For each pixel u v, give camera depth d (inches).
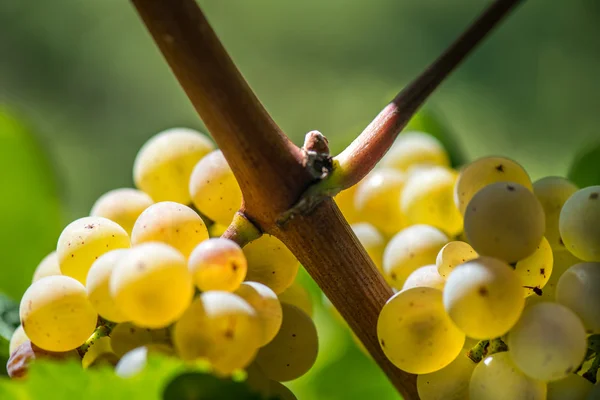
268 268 14.8
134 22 65.5
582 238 14.6
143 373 13.3
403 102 14.4
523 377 14.1
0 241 18.1
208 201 15.0
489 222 14.1
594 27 56.4
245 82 14.0
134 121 63.0
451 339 14.1
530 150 54.8
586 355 14.4
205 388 13.4
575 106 55.6
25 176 18.3
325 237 14.4
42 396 13.4
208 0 65.9
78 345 14.3
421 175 16.3
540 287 14.7
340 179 14.2
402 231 15.9
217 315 13.5
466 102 56.3
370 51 65.0
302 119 63.4
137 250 13.5
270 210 14.2
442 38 64.7
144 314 13.4
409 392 14.8
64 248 14.5
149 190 15.7
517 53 57.1
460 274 13.9
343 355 17.9
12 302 16.4
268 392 14.4
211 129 14.0
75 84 63.0
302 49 65.5
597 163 17.5
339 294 14.5
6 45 62.6
